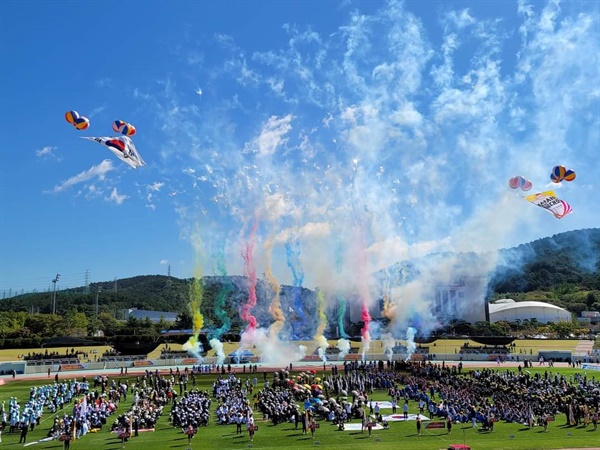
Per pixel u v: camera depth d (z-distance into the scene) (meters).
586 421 64.94
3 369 118.94
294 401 77.56
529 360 136.62
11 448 55.66
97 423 64.19
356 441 56.50
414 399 83.62
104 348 148.50
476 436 58.75
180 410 67.06
